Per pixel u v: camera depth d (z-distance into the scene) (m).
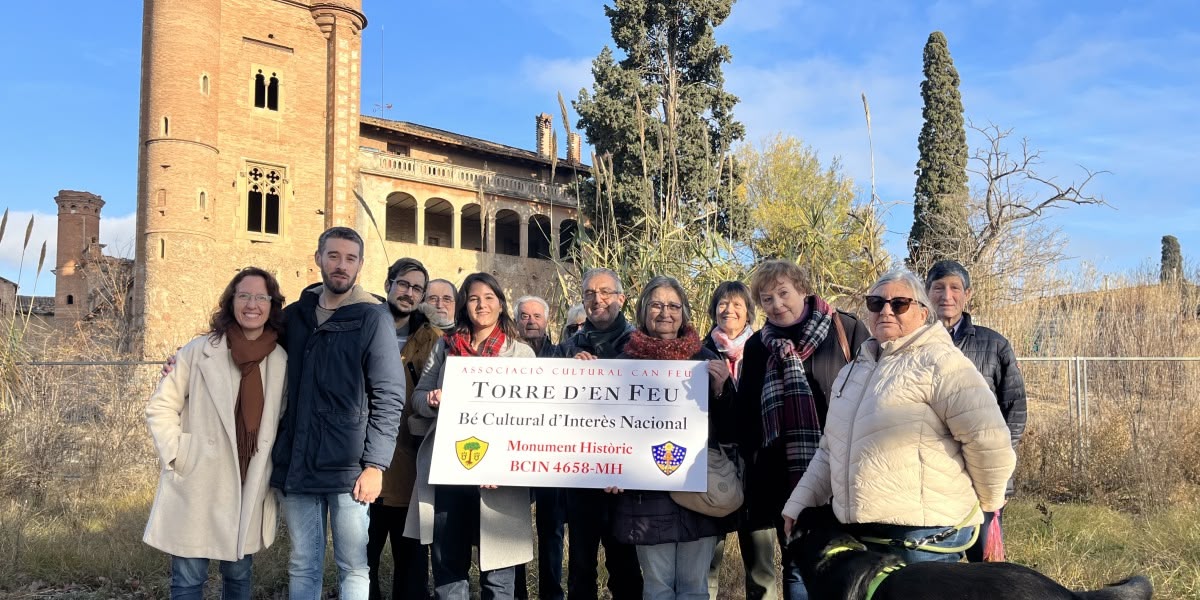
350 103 34.75
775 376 4.00
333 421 3.80
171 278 29.14
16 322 8.89
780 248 7.69
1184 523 6.65
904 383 2.99
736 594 5.31
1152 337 12.22
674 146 8.98
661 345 3.99
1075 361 9.27
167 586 5.52
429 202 38.06
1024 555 5.88
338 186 33.94
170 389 3.82
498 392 3.98
